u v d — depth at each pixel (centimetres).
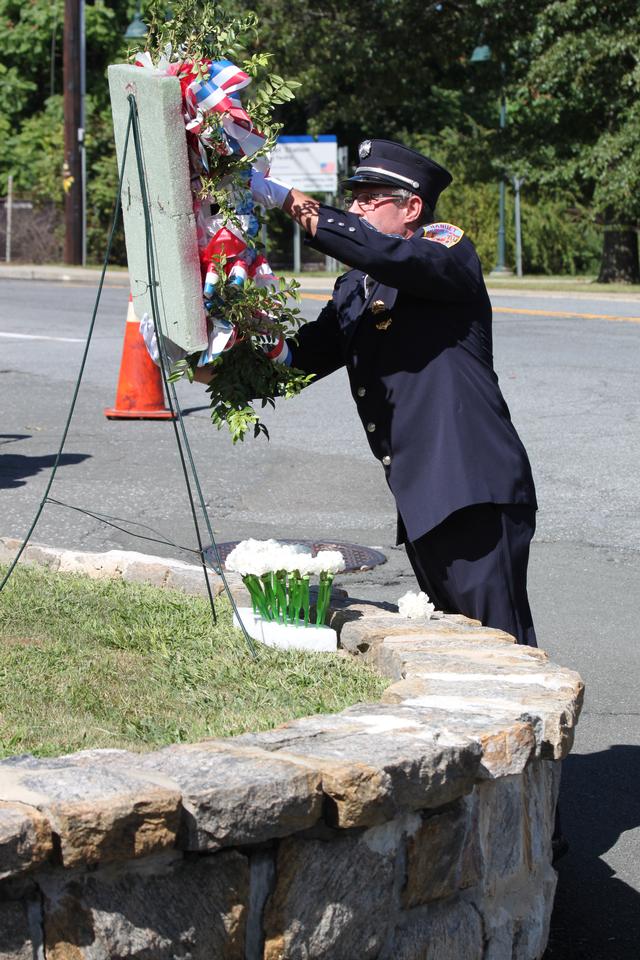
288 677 356
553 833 359
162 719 322
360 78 2888
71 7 3005
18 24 3747
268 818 234
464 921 279
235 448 966
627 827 396
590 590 634
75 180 3058
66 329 1667
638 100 2538
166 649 382
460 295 370
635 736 462
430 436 374
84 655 377
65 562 505
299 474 880
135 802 218
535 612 600
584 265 3888
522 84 2684
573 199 3684
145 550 677
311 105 3319
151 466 898
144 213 353
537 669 329
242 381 371
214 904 235
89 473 873
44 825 212
